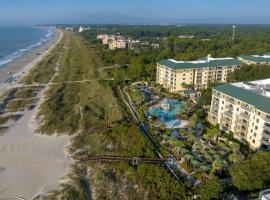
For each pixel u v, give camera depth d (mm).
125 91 156875
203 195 63406
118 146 92938
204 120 112688
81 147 93250
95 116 117875
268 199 52031
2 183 74312
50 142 97000
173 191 68438
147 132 102812
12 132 104188
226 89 100562
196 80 155375
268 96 89875
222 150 87375
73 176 77125
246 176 64750
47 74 199875
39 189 72125
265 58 180625
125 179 75875
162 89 156375
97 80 178375
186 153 83250
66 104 135125
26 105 133000
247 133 90750
